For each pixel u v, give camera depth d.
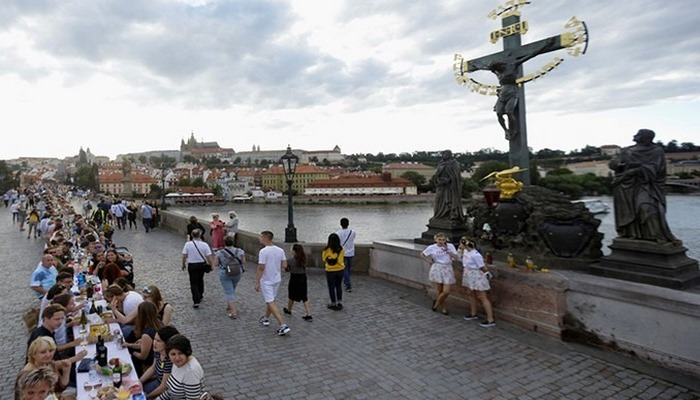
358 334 8.80
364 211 100.69
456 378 6.78
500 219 10.17
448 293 9.80
